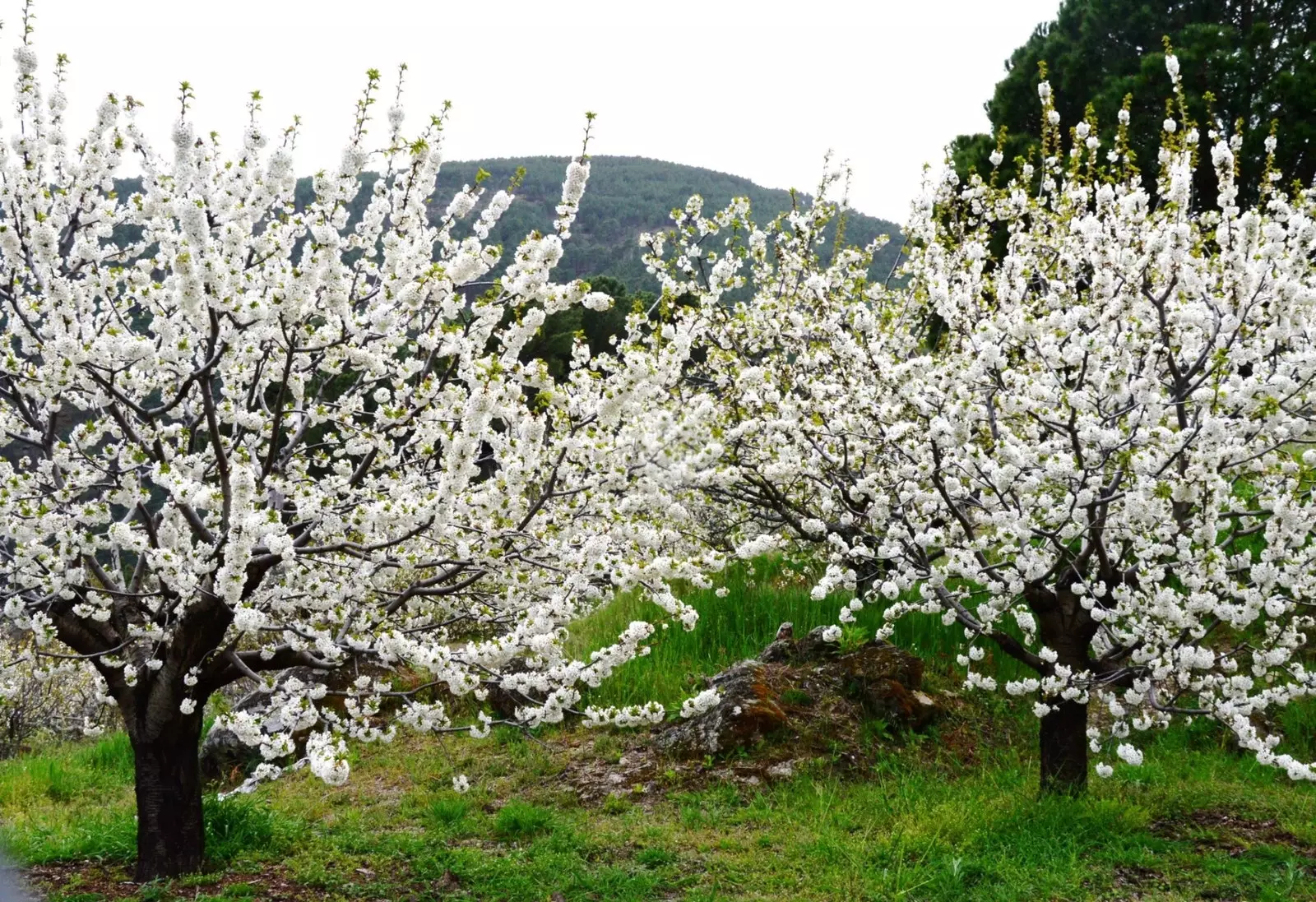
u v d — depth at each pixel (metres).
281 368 5.27
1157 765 6.54
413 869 5.36
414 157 4.93
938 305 6.51
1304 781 6.27
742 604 9.28
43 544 4.78
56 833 6.29
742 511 9.03
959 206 8.96
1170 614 4.89
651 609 9.73
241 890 4.83
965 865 4.98
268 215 5.32
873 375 7.09
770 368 7.92
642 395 4.86
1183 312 5.16
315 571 4.95
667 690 7.95
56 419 4.79
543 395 4.63
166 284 4.93
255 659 5.21
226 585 4.16
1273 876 4.78
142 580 5.26
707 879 5.12
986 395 5.99
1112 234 6.47
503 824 5.97
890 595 5.79
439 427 4.82
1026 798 5.82
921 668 7.53
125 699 5.07
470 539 4.71
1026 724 7.36
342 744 4.36
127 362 4.51
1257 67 13.38
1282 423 5.14
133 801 7.56
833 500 6.99
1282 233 5.13
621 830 5.91
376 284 5.44
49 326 4.60
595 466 5.02
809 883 4.98
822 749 6.83
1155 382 5.23
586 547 4.76
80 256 4.73
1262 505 5.33
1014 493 5.69
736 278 8.25
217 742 7.95
